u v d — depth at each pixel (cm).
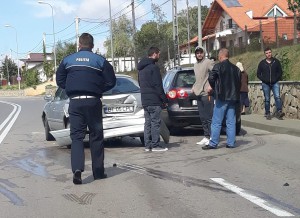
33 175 785
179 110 1161
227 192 641
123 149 1030
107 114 1012
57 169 832
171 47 3922
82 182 719
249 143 1061
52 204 605
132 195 637
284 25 3312
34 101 4191
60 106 1109
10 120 2002
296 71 1892
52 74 7244
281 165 810
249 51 2761
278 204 582
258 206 575
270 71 1382
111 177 748
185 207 575
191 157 902
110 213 559
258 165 813
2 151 1062
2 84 9694
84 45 712
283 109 1472
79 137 704
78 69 691
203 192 643
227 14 5175
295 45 2138
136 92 1047
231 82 961
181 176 742
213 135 987
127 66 5694
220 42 5091
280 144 1040
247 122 1388
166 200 608
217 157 896
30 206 598
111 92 1035
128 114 1020
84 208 583
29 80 7362
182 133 1282
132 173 774
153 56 953
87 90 688
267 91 1398
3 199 634
